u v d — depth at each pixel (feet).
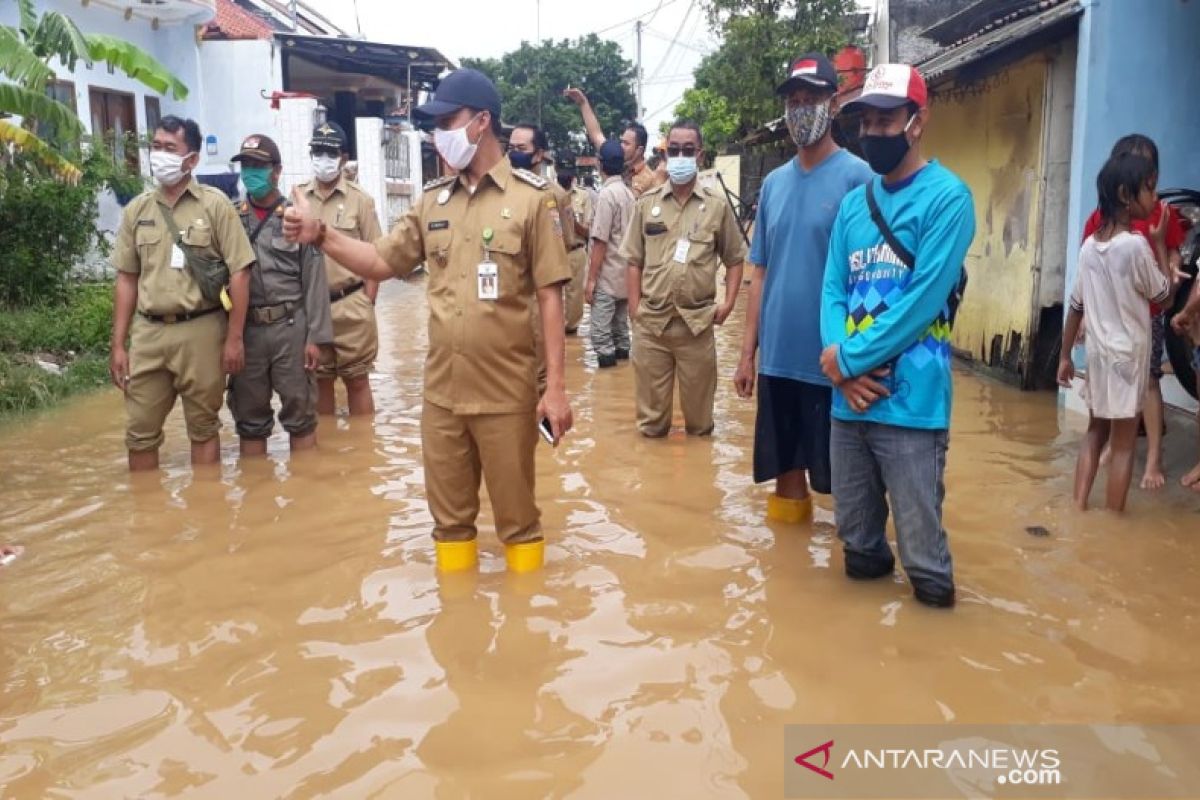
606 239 30.01
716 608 13.08
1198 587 13.51
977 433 22.34
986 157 30.12
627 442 21.94
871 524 13.57
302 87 82.53
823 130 14.78
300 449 21.44
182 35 55.11
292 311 20.68
